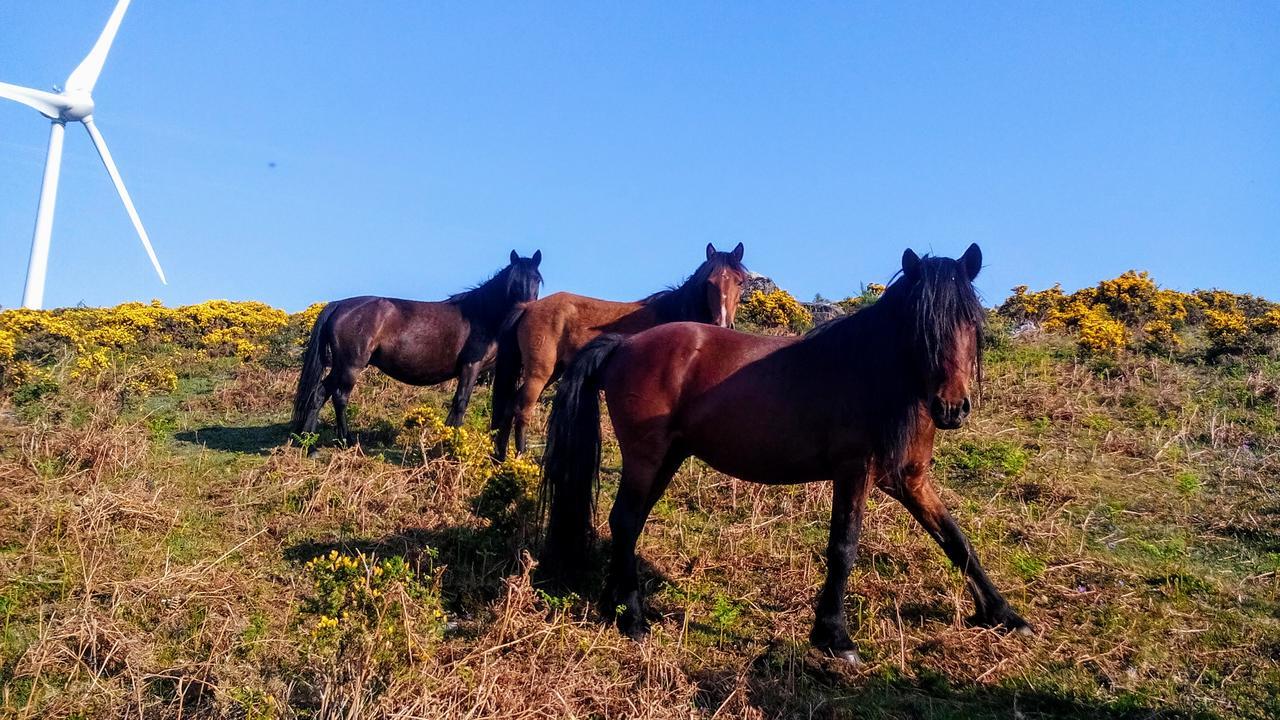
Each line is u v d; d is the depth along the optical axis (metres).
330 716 3.46
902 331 4.47
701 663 4.46
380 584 4.36
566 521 5.16
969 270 4.59
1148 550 5.95
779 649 4.60
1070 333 12.45
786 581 5.48
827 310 16.33
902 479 4.71
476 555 5.64
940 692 4.25
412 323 9.15
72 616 4.39
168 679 4.00
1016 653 4.57
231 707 3.71
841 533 4.61
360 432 9.33
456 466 6.87
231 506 6.51
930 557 5.65
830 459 4.69
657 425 5.00
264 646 4.29
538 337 8.38
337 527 6.16
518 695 3.76
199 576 5.01
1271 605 5.11
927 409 4.57
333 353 8.93
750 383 4.83
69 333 13.38
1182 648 4.64
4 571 4.86
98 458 7.07
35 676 3.91
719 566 5.70
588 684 4.00
